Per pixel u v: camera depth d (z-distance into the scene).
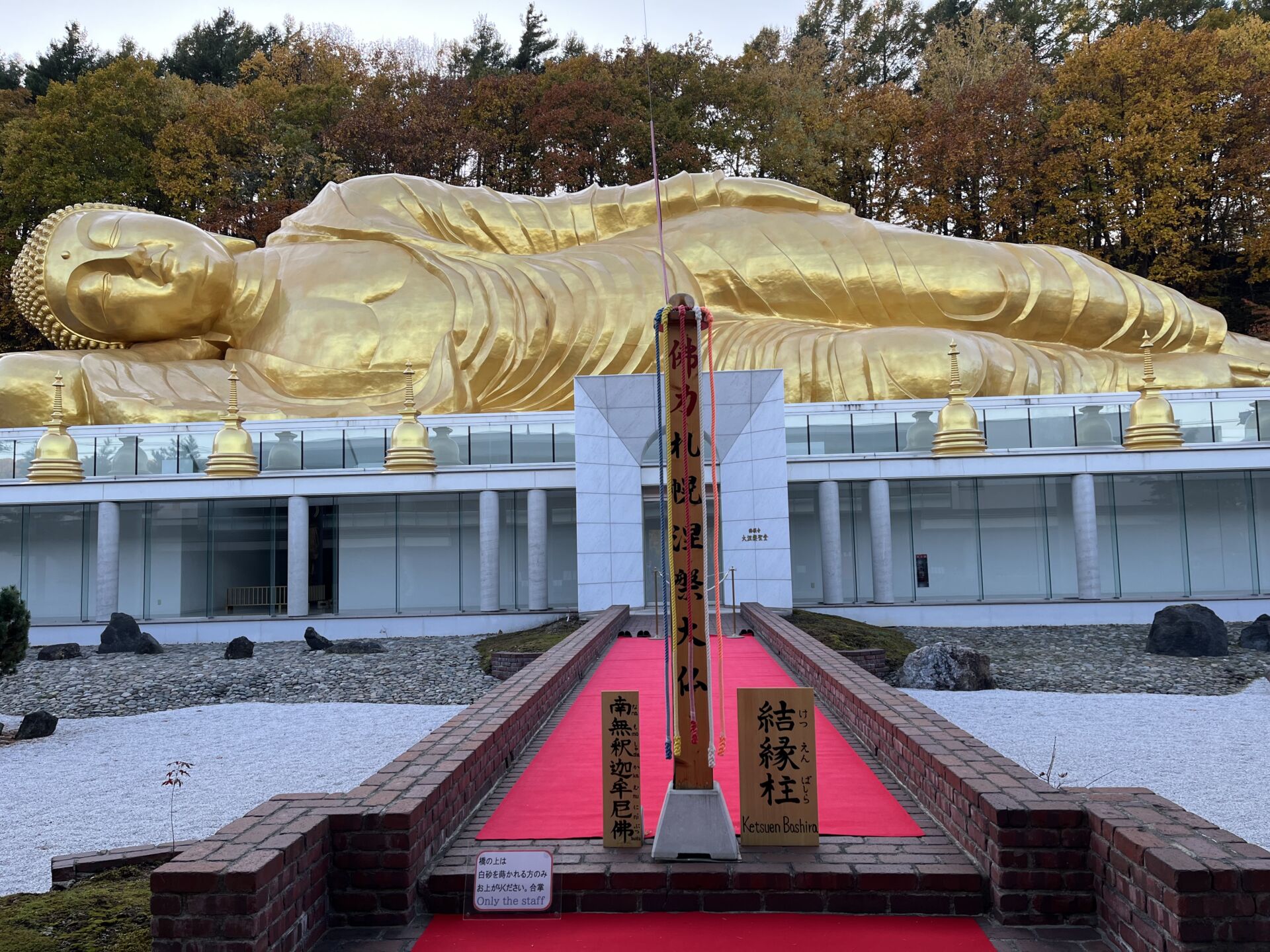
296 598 23.89
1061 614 23.28
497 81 49.59
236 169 45.91
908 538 24.62
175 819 9.83
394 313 27.47
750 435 22.48
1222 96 43.78
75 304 27.27
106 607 23.86
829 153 49.22
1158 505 24.33
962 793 6.39
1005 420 24.56
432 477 24.06
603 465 22.70
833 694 11.12
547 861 5.97
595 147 47.75
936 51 53.62
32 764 12.59
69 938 5.79
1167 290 27.72
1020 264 27.61
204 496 24.09
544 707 10.86
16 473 24.88
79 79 46.19
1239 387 25.89
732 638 18.48
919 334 25.88
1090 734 12.73
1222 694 15.96
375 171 47.97
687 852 6.26
